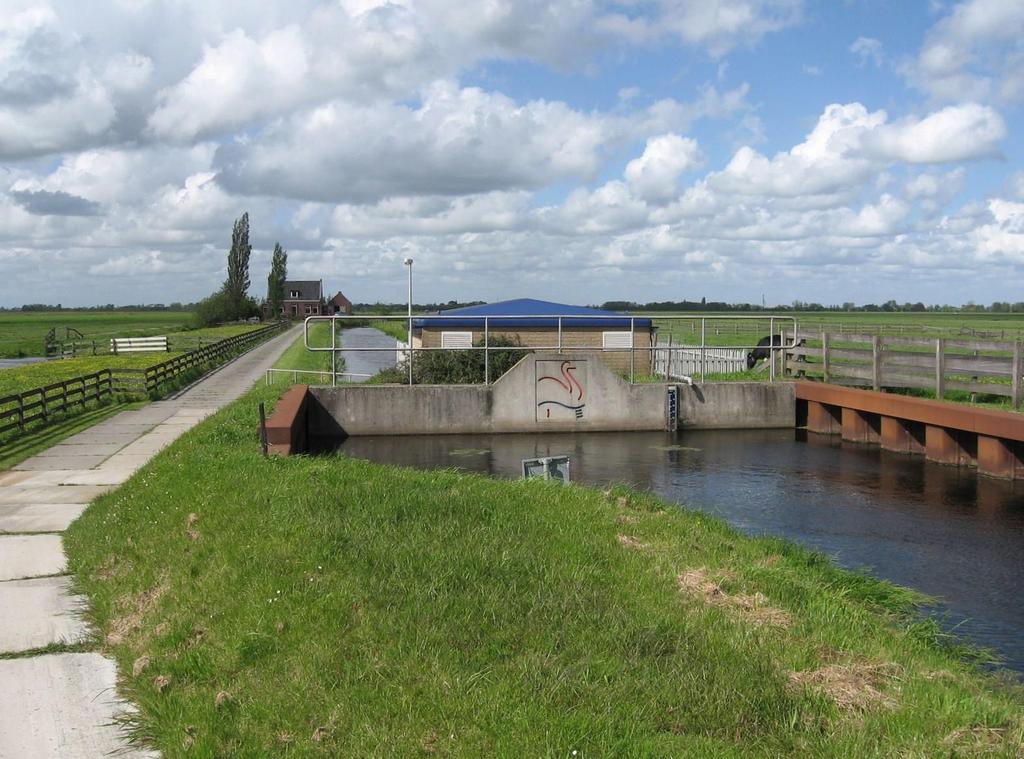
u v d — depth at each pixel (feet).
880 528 45.80
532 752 15.90
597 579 26.35
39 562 32.22
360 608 22.54
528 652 20.21
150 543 30.83
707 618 23.45
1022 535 44.21
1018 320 417.69
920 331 206.39
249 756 16.48
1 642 24.08
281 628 21.56
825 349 85.61
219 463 41.52
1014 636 29.68
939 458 65.62
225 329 326.24
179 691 19.65
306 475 37.68
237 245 374.43
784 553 35.06
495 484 40.88
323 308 521.65
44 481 48.24
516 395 83.05
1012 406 64.28
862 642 23.38
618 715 17.43
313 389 81.61
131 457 56.13
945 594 34.50
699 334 213.05
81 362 155.22
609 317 106.01
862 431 76.95
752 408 85.56
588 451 73.67
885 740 17.25
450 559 26.55
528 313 107.34
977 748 16.81
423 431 82.53
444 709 17.53
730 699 18.45
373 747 16.37
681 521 37.42
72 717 19.45
